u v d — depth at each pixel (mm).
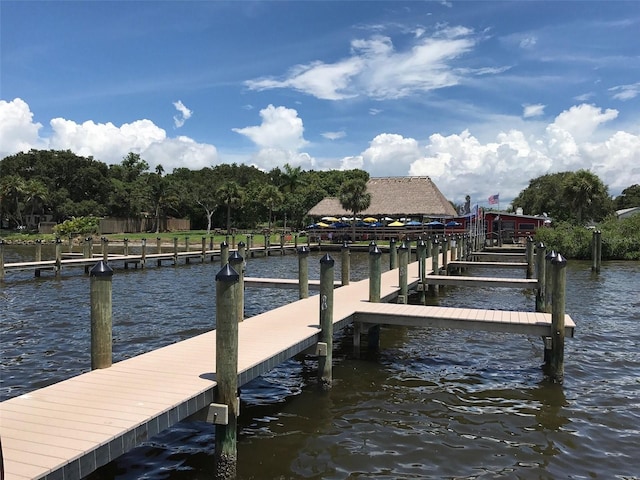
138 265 30953
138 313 15320
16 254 42500
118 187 80500
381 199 59125
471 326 9969
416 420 7570
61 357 10539
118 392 5832
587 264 31188
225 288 5934
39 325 13641
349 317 10492
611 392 8695
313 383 9234
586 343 11945
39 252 26516
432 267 19938
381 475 5957
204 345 8102
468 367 10172
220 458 5988
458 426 7355
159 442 6879
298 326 9336
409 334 12883
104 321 6797
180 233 72562
